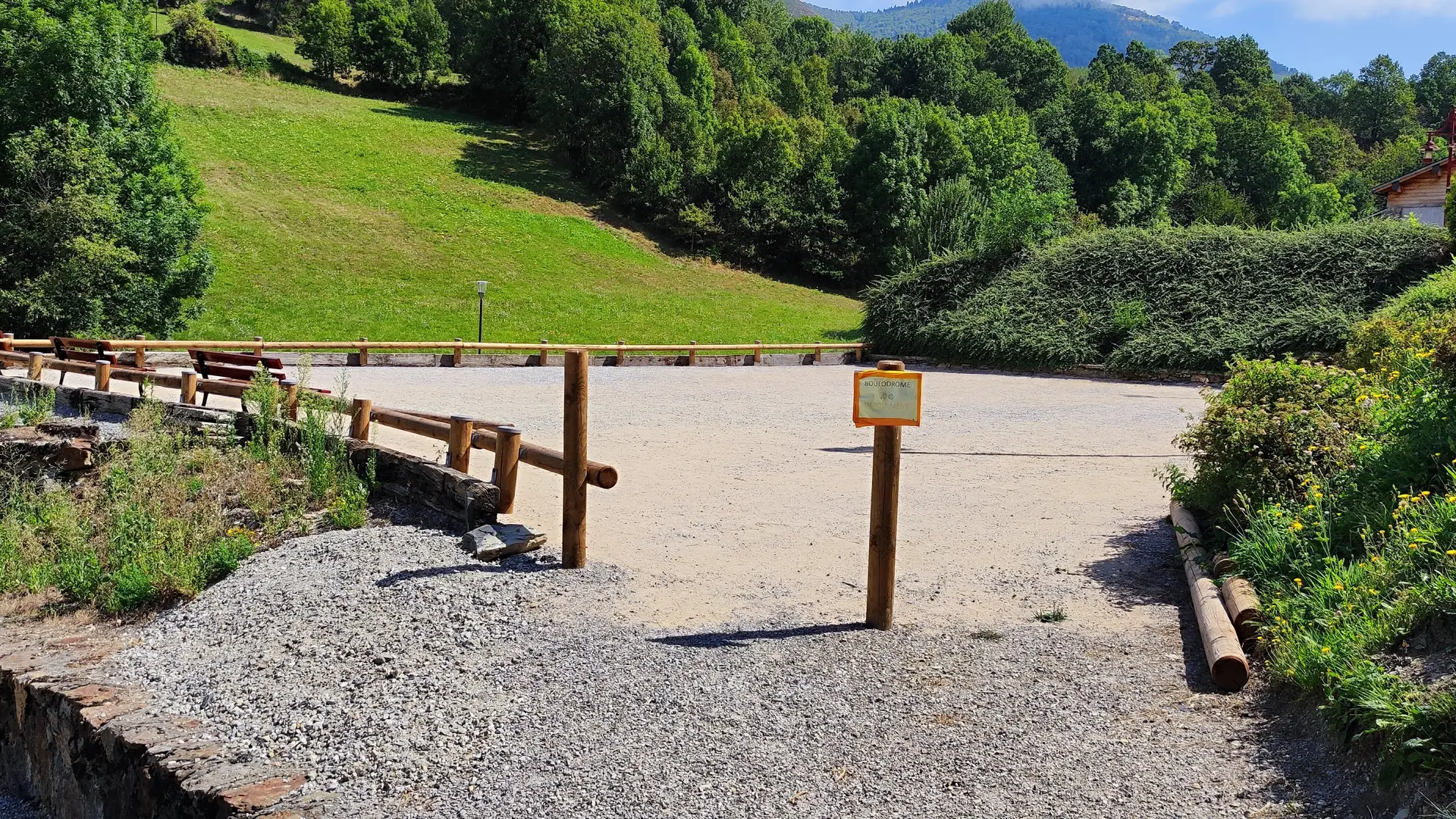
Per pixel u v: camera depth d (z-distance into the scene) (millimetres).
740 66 89625
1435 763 3494
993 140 66000
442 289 39531
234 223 41688
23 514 8766
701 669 5117
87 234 25797
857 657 5242
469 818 3934
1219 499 7340
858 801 3900
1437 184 34125
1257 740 4246
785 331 40281
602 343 35250
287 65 70562
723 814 3848
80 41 26812
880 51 112500
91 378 16734
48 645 6148
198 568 7051
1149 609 5977
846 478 9977
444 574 6465
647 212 56469
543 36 69438
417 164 55188
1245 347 21891
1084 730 4398
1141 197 70875
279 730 4754
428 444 11508
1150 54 129125
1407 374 8141
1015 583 6496
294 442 9211
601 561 6875
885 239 56750
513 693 4922
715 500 8859
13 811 5469
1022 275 26766
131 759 4660
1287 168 81438
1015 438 12797
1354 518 5805
